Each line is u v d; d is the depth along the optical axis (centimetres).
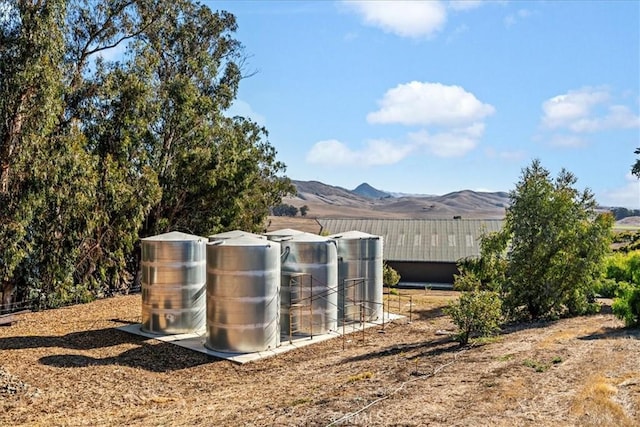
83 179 2408
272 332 1709
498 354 1353
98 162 2595
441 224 4219
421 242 4016
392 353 1585
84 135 2597
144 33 3234
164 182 3186
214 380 1420
